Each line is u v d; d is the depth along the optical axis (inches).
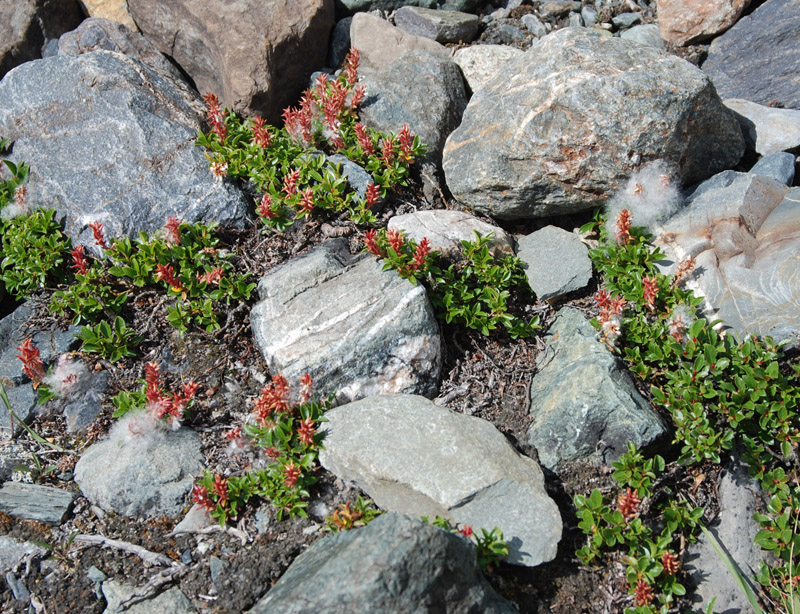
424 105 36.4
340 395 30.4
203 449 30.1
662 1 39.0
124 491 29.1
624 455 29.0
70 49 38.3
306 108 35.4
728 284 31.6
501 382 31.5
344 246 33.3
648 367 31.0
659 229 33.3
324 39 39.2
